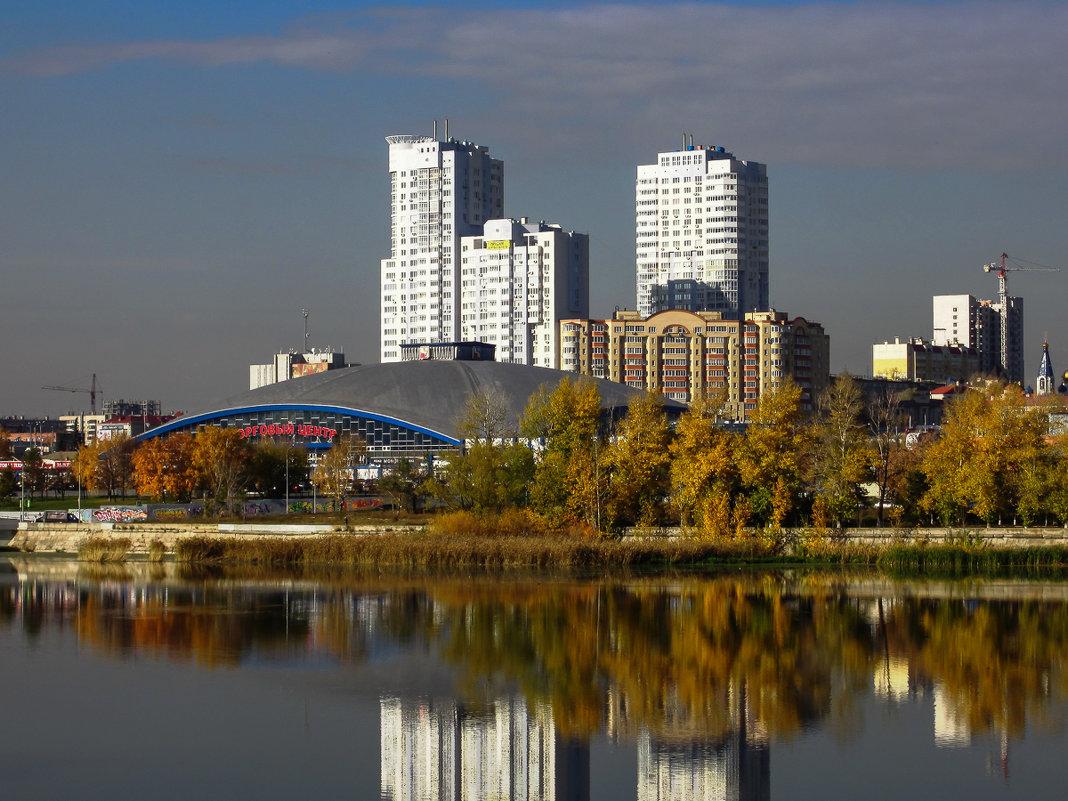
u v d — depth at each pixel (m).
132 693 183.00
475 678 190.88
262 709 174.38
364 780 146.25
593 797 140.62
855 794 140.50
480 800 139.88
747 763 151.00
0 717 170.75
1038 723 166.75
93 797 140.75
